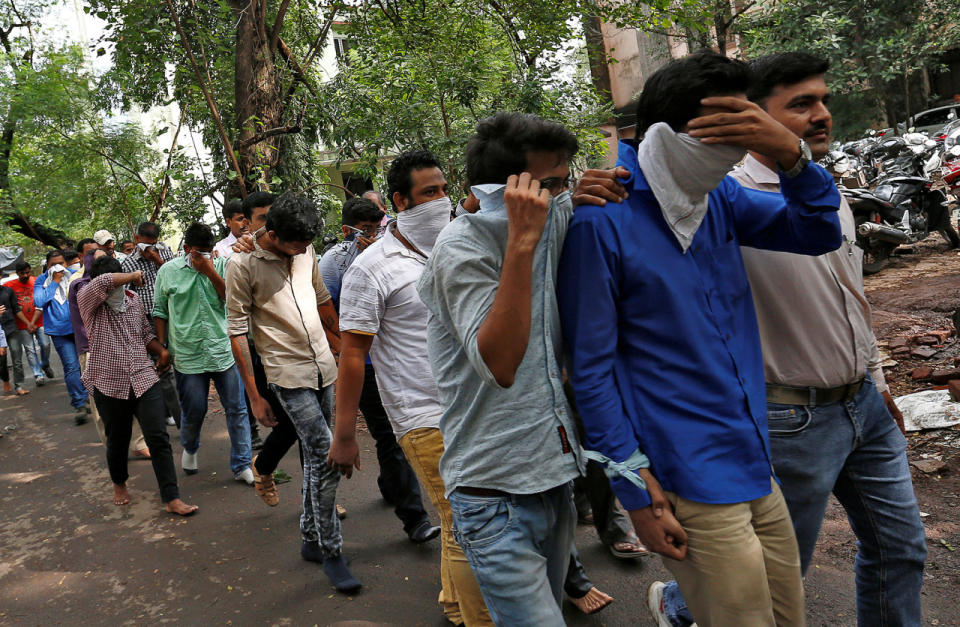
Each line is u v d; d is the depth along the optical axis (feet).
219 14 25.48
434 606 10.37
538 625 5.83
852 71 50.93
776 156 5.57
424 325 9.20
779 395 6.82
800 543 7.09
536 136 5.63
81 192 38.24
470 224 5.65
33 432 23.84
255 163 25.90
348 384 9.04
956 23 48.62
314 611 10.53
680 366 5.49
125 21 25.68
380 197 16.52
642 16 27.43
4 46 47.37
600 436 5.50
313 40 30.42
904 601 7.06
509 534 5.87
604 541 10.96
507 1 25.07
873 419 6.97
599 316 5.45
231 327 11.85
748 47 45.03
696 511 5.48
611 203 5.51
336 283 14.62
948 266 26.12
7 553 13.84
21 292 31.89
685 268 5.54
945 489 11.43
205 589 11.55
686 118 5.45
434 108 25.18
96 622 10.92
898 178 29.12
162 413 14.90
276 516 14.24
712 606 5.62
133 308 14.82
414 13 24.68
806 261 6.59
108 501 16.03
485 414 5.85
